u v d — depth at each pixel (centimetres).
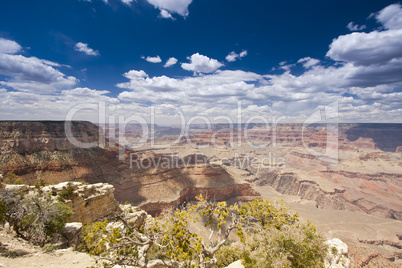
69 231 2250
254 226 1530
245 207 1675
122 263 1287
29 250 1730
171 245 1324
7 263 1342
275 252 1257
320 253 1297
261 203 1652
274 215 1565
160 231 1377
